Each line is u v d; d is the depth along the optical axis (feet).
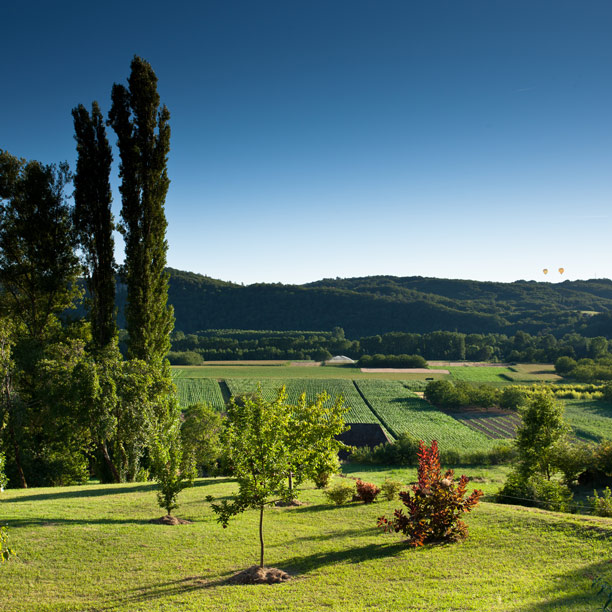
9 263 135.64
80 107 133.18
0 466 93.20
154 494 82.89
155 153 131.64
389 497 75.66
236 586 39.55
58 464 120.78
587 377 396.98
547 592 36.32
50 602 37.11
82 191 134.10
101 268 134.72
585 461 104.22
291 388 390.63
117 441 118.52
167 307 135.74
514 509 64.44
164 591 39.09
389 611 33.55
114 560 46.91
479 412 327.06
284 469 42.29
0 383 107.24
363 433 281.54
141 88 130.21
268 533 56.85
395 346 535.19
